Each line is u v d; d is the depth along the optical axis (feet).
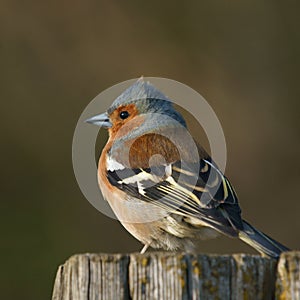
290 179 49.03
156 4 50.90
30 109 49.80
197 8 51.08
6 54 50.39
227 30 50.98
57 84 50.19
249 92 50.29
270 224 48.65
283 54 50.90
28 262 46.42
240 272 17.99
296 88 50.47
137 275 18.16
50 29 50.57
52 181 48.65
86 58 50.31
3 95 49.93
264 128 49.62
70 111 49.83
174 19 50.80
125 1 50.67
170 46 50.49
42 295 45.83
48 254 46.62
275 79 50.52
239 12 51.24
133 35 50.49
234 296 17.92
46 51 50.42
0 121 49.49
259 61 50.70
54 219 47.67
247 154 49.34
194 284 17.90
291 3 51.39
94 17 50.62
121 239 47.19
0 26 50.60
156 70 50.26
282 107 50.03
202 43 50.75
